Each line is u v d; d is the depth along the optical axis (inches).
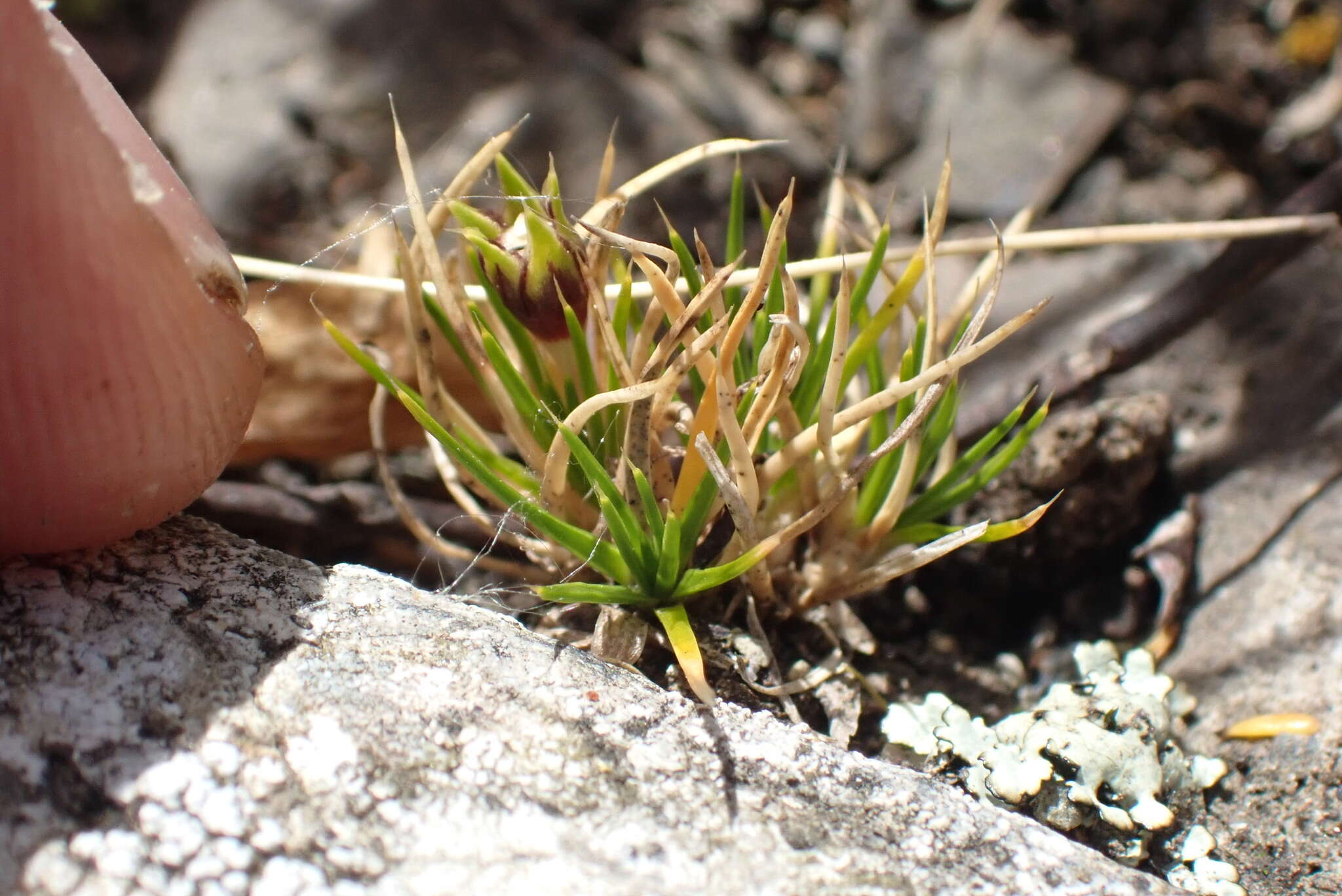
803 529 3.5
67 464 3.3
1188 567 4.0
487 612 3.6
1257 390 4.3
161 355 3.3
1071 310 4.5
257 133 5.0
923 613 4.0
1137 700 3.7
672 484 3.7
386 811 3.3
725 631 3.7
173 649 3.4
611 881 3.3
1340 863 3.6
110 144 3.3
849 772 3.4
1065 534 4.0
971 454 3.7
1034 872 3.4
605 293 3.7
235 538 3.6
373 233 4.2
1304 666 3.8
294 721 3.4
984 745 3.6
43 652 3.4
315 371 4.0
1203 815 3.7
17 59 3.2
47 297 3.3
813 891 3.3
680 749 3.4
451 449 3.5
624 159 5.0
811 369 3.7
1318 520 4.0
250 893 3.2
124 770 3.3
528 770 3.4
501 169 3.6
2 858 3.2
